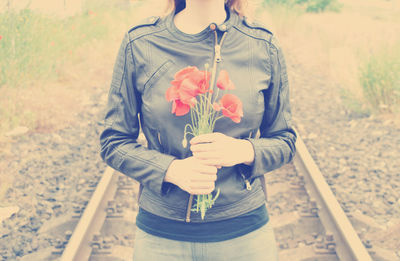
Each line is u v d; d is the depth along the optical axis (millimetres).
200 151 1436
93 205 3795
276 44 1618
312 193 4305
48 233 3848
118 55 1623
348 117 6891
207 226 1562
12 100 6277
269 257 1618
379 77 6922
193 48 1548
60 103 6875
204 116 1466
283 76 1663
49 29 8773
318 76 9055
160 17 1619
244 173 1594
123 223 3854
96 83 8367
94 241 3465
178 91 1393
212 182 1447
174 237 1577
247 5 1644
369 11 16906
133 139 1666
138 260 1633
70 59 8914
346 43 10898
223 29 1540
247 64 1570
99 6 13719
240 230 1577
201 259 1584
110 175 4391
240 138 1583
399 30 12047
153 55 1556
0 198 4355
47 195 4504
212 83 1533
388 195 4531
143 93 1574
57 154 5422
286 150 1655
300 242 3652
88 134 6082
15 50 6934
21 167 5031
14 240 3746
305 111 7168
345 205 4285
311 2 16391
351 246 3275
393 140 5891
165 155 1533
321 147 5773
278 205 4227
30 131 5934
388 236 3799
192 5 1551
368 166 5188
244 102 1544
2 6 7395
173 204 1562
